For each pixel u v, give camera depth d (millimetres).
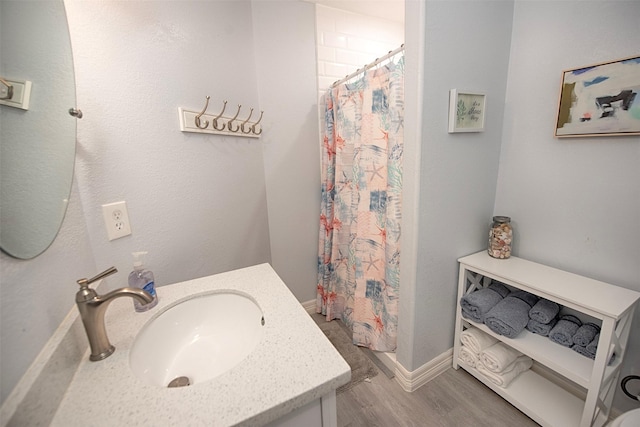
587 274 1148
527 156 1284
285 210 1792
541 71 1187
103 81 891
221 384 537
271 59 1554
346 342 1724
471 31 1113
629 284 1040
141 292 605
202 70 1196
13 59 530
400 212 1288
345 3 1676
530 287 1083
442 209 1222
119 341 681
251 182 1534
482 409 1243
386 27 1914
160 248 1116
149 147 1035
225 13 1281
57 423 470
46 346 542
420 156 1090
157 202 1085
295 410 546
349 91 1560
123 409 492
